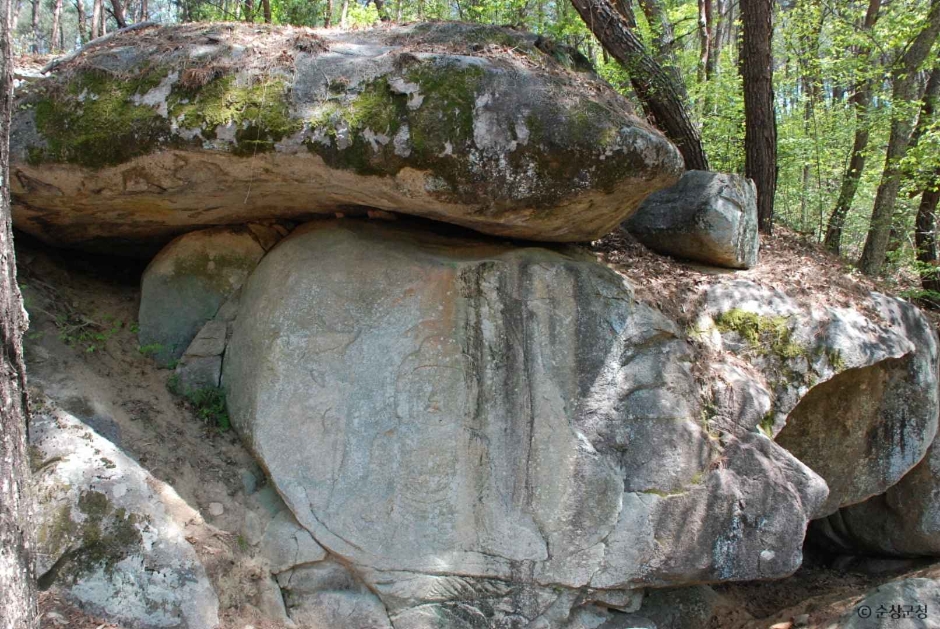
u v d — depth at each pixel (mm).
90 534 3629
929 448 5789
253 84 3807
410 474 4203
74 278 5227
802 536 4340
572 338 4297
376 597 4188
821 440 5438
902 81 7559
